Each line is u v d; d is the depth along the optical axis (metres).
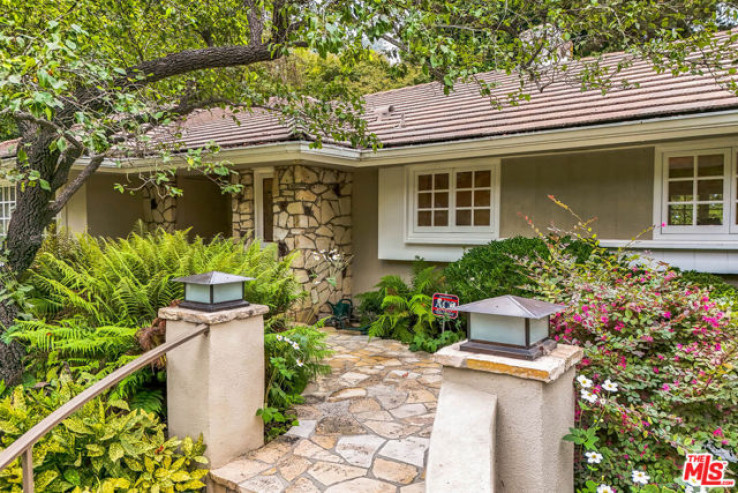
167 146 4.57
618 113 4.75
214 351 2.69
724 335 2.55
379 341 5.67
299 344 3.65
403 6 3.29
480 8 3.83
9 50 3.10
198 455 2.70
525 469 1.78
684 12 3.80
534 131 5.02
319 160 6.14
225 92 5.23
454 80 3.82
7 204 8.87
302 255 6.54
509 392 1.81
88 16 4.12
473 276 5.16
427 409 3.55
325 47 3.05
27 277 4.66
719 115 4.11
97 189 8.16
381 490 2.46
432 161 6.17
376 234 7.16
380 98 9.77
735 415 2.40
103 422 2.64
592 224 5.39
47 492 2.37
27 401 2.95
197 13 5.02
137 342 3.30
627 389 2.44
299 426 3.27
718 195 4.71
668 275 2.92
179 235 4.89
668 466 2.26
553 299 3.00
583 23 3.76
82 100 3.71
